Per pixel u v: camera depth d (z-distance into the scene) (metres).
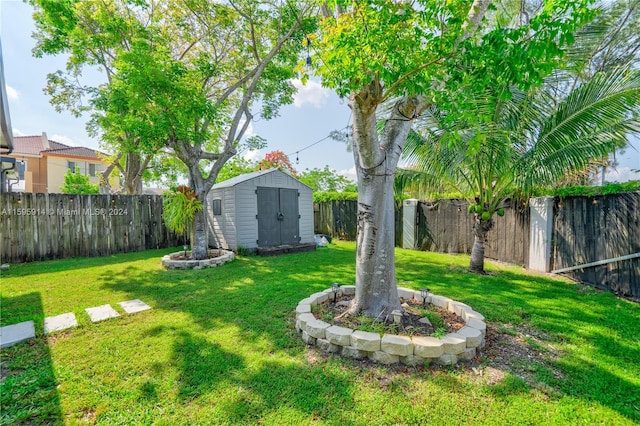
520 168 4.86
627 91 3.70
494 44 1.85
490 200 5.49
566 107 4.34
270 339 2.82
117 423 1.80
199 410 1.90
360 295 3.06
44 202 7.10
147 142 6.03
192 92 6.02
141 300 3.98
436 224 8.16
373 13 1.98
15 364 2.42
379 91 2.44
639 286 3.97
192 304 3.80
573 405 1.92
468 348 2.45
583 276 4.86
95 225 7.80
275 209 8.51
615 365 2.38
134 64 5.65
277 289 4.42
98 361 2.46
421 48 2.17
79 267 6.14
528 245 5.92
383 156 3.00
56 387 2.12
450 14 2.08
